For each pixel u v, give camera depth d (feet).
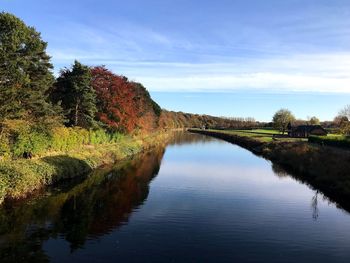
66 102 150.00
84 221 67.62
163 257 51.90
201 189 99.91
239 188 102.42
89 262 49.70
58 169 101.30
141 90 275.59
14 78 102.68
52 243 56.18
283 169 141.59
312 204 84.69
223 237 60.85
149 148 227.61
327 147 184.75
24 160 97.04
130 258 51.24
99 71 172.65
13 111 100.07
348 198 88.53
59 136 122.21
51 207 75.51
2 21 103.71
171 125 576.61
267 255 53.67
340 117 367.66
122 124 180.96
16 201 77.92
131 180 111.04
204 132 518.78
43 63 120.37
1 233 59.67
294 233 63.87
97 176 114.32
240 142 298.97
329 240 60.75
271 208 80.64
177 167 143.13
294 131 364.99
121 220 69.10
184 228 65.10
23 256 51.13
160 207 79.56
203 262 50.49
